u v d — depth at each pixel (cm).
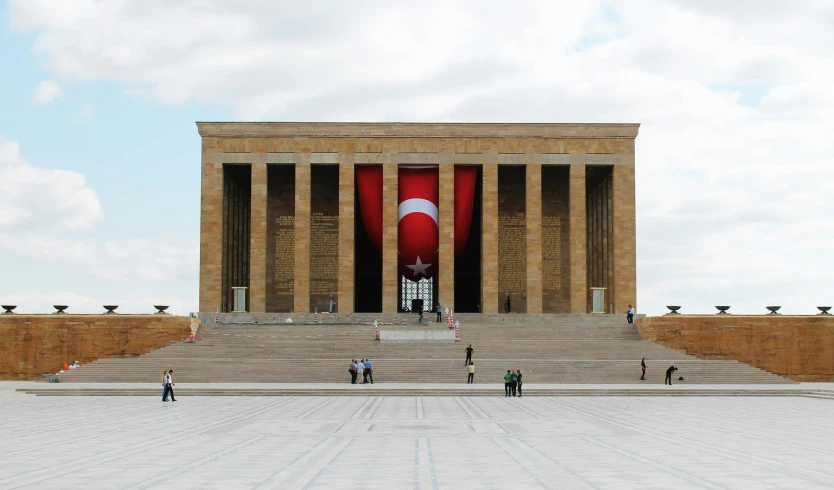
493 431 2686
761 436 2575
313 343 5609
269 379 4975
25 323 5791
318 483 1723
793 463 2014
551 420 3050
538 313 7175
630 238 7475
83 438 2494
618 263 7456
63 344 5794
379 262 8344
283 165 7819
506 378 4222
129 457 2091
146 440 2444
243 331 6081
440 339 5759
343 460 2045
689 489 1662
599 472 1872
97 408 3559
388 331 5838
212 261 7369
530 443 2386
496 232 7450
